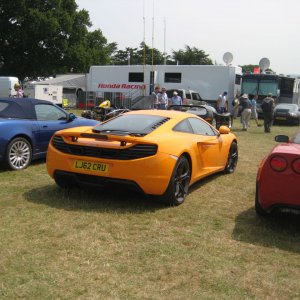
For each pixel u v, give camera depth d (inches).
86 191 235.9
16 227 175.9
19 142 290.2
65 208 204.1
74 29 1894.7
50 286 126.6
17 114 297.4
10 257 146.0
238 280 135.4
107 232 173.8
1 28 1743.4
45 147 310.8
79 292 123.6
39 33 1733.5
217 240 170.1
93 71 1159.0
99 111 665.6
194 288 128.9
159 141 204.8
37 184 251.3
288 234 180.7
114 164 200.7
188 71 1036.5
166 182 204.2
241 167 342.6
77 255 149.4
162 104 713.6
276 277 138.6
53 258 146.3
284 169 172.4
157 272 138.6
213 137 268.4
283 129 786.8
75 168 210.5
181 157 217.5
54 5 1795.0
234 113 965.2
